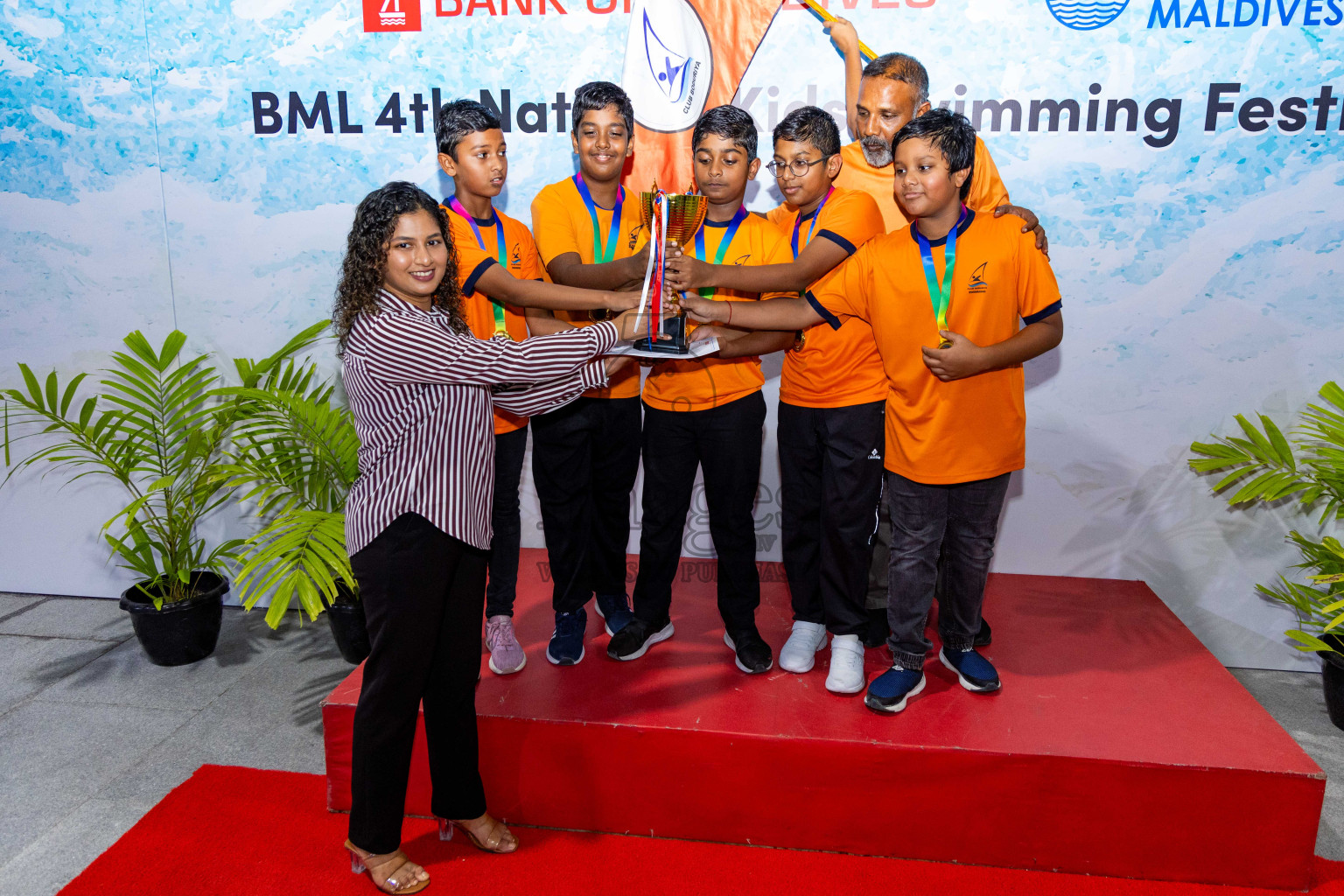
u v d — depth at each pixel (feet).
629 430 7.46
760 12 8.80
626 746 6.68
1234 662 9.61
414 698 5.88
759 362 7.11
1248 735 6.51
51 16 9.57
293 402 8.55
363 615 9.21
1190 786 6.17
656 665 7.59
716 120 6.48
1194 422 9.10
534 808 6.95
